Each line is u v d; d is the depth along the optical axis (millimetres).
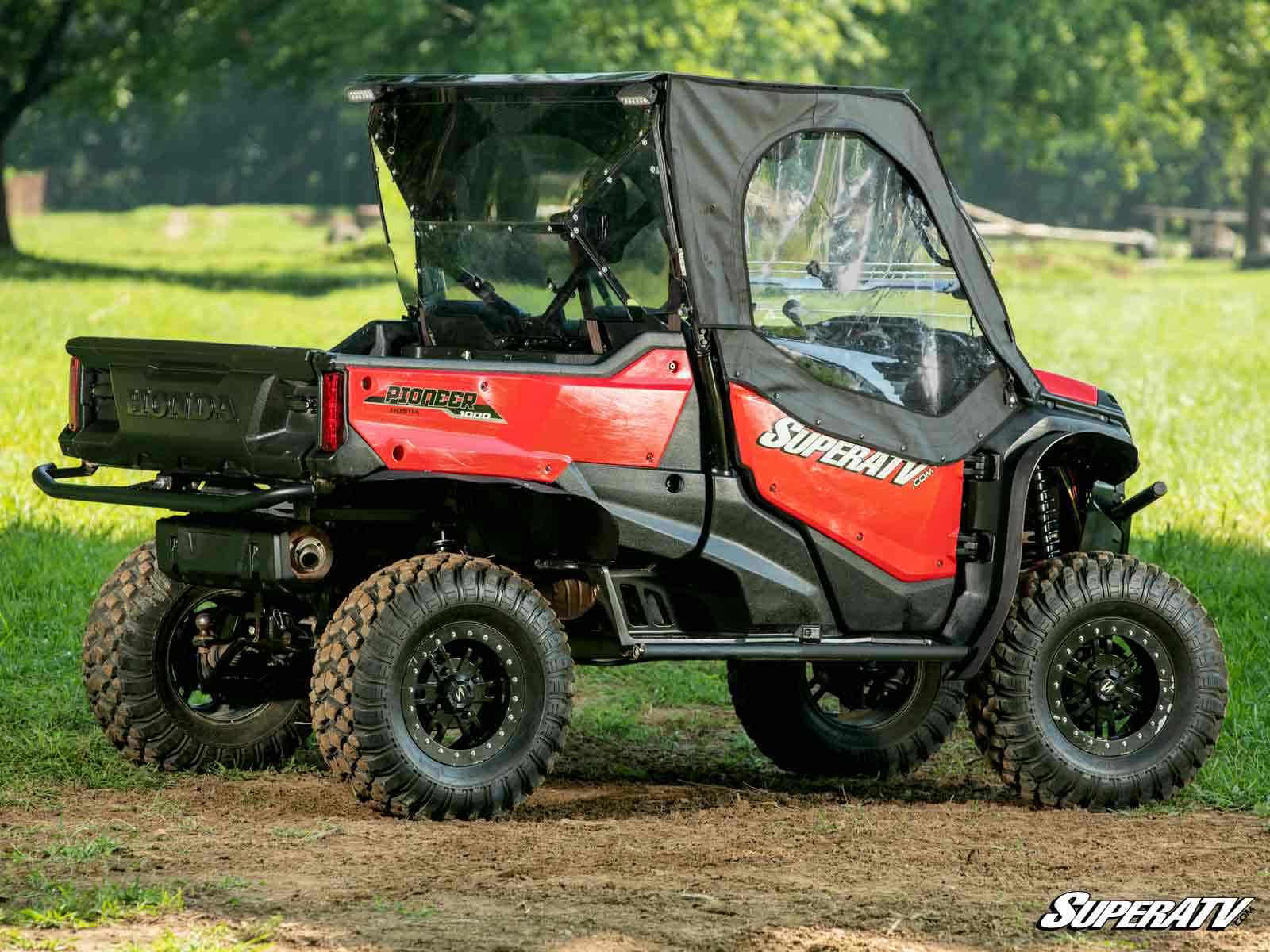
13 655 23031
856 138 17609
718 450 17266
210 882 14195
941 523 18156
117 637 18156
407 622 16172
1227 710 21703
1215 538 32656
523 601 16719
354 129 190625
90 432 17500
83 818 16516
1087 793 18344
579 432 16797
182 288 87562
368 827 16188
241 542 16453
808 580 17734
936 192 17953
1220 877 15461
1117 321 87562
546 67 85875
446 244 18484
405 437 16094
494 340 18641
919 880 15000
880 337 17906
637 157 16938
